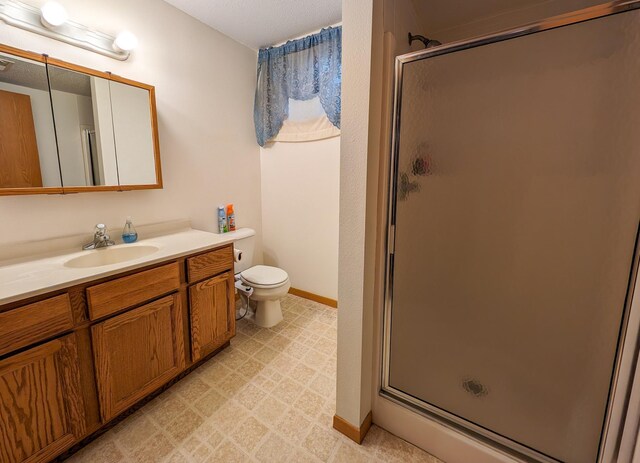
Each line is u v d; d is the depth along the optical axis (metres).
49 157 1.42
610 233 0.84
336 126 2.25
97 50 1.56
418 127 1.10
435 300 1.18
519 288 1.00
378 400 1.37
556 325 0.96
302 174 2.57
